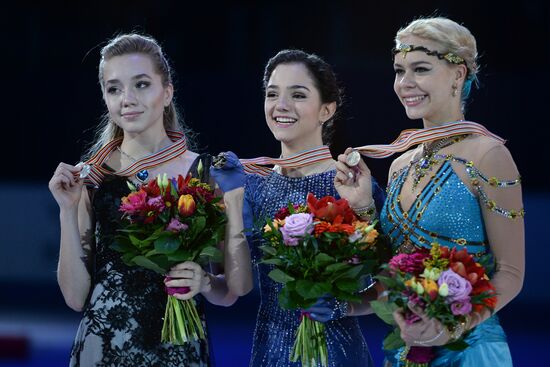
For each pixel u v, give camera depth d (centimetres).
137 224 1284
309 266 1224
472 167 1230
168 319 1334
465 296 1119
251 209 1420
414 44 1256
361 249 1230
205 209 1302
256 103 3288
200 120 3312
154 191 1288
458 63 1257
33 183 3522
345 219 1249
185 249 1291
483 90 3225
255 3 3600
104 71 1378
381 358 2577
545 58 3444
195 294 1315
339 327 1370
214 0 3609
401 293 1148
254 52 3606
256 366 1399
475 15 3469
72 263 1367
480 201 1227
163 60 1407
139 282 1352
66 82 3428
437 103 1261
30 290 3528
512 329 3030
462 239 1229
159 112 1390
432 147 1280
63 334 2884
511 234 1213
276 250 1249
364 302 1358
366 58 3538
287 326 1380
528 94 3197
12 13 3641
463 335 1198
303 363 1305
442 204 1236
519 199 1221
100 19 3638
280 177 1423
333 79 1429
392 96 3180
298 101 1395
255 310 3334
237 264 1370
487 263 1186
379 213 1376
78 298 1382
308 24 3572
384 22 3519
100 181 1397
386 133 3178
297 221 1227
